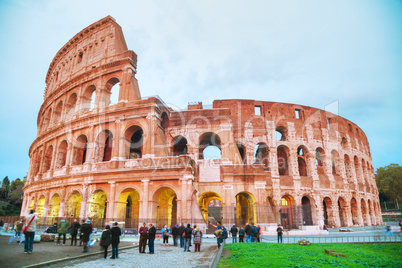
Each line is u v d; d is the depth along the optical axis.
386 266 16.75
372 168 84.62
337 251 21.78
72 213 47.00
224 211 44.06
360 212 66.44
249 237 28.84
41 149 62.47
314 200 58.25
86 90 53.22
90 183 43.69
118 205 41.31
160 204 44.88
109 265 17.09
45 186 51.84
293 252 20.81
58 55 66.62
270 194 55.09
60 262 17.53
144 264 17.53
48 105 63.81
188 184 38.66
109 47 53.84
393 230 45.38
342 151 67.88
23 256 18.14
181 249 25.28
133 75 49.84
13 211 99.06
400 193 109.88
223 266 16.25
